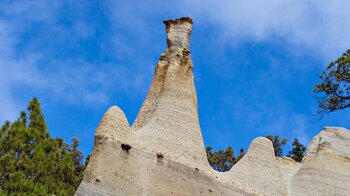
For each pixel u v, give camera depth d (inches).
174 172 777.6
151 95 897.5
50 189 792.3
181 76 890.1
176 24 950.4
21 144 757.3
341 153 959.6
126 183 733.3
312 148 1050.7
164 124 823.7
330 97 1331.2
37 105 825.5
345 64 1312.7
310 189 901.8
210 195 789.9
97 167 727.1
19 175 704.4
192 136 829.2
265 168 875.4
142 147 777.6
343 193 893.8
